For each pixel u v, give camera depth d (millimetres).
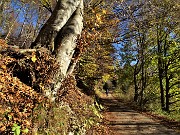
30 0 16828
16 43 26359
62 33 7645
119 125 13055
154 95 31781
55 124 5977
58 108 6652
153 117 17438
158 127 12867
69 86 8297
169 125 13688
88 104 12695
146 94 32656
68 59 7523
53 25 7648
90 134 8961
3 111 4781
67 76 8039
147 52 29766
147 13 15727
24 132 4816
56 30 7570
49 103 6164
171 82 32625
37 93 6023
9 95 5242
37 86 6281
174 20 18516
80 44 8570
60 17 7898
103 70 22797
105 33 15445
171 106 33781
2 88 5203
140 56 29375
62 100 7473
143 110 22875
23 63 6281
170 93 33281
